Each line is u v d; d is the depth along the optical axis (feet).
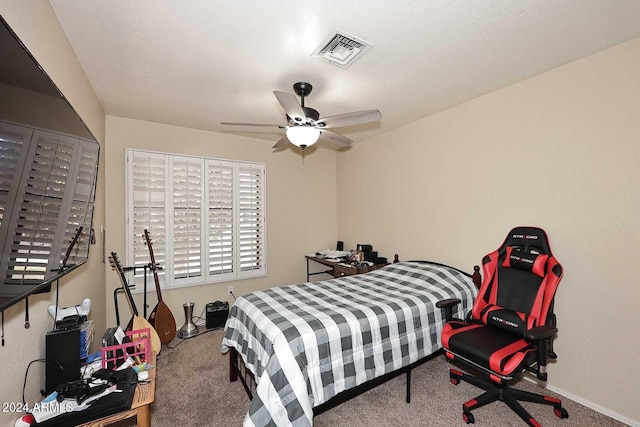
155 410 6.61
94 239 7.84
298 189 14.58
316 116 7.06
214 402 6.91
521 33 5.80
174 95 8.64
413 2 4.89
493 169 8.59
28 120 2.95
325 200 15.47
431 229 10.57
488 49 6.36
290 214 14.34
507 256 7.36
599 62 6.51
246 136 13.05
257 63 6.85
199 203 11.94
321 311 6.48
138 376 4.98
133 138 10.72
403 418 6.28
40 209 3.39
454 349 6.34
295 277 14.46
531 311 6.40
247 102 9.20
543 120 7.47
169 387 7.54
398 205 11.98
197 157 11.88
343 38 5.90
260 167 13.42
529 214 7.78
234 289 12.84
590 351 6.66
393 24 5.47
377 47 6.22
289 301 7.34
